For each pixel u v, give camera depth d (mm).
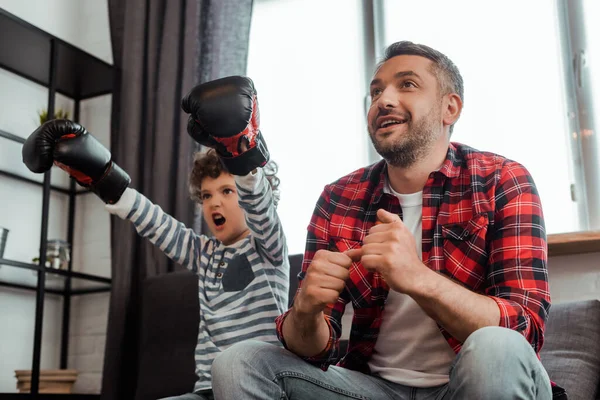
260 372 1158
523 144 2387
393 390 1280
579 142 2277
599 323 1661
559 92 2381
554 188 2318
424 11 2654
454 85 1427
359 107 2707
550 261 2107
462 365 1004
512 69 2461
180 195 2637
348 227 1427
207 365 1734
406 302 1308
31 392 2502
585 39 2340
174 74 2777
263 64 2910
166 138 2725
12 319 2783
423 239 1336
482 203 1299
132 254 2672
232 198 1845
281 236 1725
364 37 2732
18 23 2645
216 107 1253
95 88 3139
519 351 995
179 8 2838
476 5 2572
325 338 1227
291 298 2100
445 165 1372
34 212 2953
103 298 3006
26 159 1704
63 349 2965
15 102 2938
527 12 2488
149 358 2250
